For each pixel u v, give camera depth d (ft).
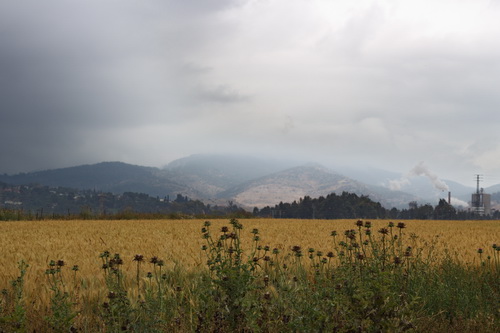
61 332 20.03
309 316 18.71
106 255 24.90
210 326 19.25
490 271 33.96
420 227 113.50
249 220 153.48
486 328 22.67
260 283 27.99
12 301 24.06
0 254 48.24
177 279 32.58
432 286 28.45
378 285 17.94
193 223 119.14
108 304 20.68
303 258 38.68
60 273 30.78
